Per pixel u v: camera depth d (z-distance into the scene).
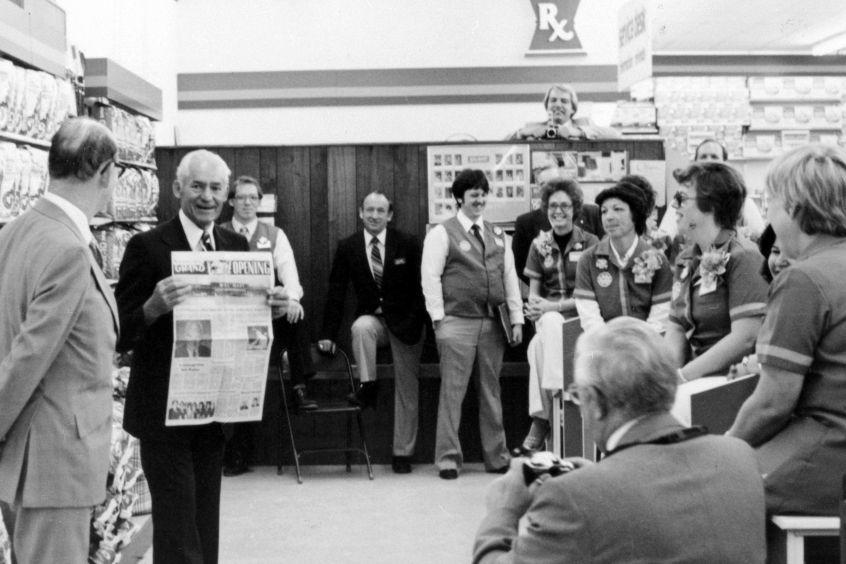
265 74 11.06
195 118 11.09
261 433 7.36
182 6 11.03
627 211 5.45
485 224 7.02
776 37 15.62
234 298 3.74
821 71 13.13
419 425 7.44
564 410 5.50
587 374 2.32
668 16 13.75
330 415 7.36
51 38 4.67
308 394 7.34
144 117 6.59
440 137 11.02
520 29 10.96
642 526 2.13
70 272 2.98
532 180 7.75
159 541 3.74
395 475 7.07
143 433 3.75
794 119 11.36
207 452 3.93
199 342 3.67
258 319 3.77
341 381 7.38
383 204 7.14
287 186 7.63
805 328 2.83
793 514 2.89
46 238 3.02
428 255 6.94
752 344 3.84
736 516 2.20
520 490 2.49
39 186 4.31
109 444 3.17
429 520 5.82
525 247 7.27
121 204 5.81
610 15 10.95
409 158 7.65
